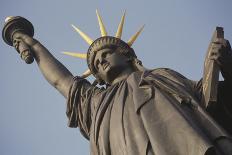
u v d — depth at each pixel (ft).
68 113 243.40
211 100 197.77
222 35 197.57
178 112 196.65
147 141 193.36
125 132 200.64
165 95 206.59
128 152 194.70
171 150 188.03
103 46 239.91
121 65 235.20
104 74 234.99
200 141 184.14
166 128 193.77
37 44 262.06
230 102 205.67
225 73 201.26
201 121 195.93
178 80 214.69
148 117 199.41
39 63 257.34
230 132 206.90
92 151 214.69
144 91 210.38
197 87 212.43
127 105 209.26
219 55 196.13
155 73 221.66
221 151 186.91
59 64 255.70
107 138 207.00
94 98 236.02
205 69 200.54
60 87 249.75
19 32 264.52
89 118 237.04
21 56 259.19
